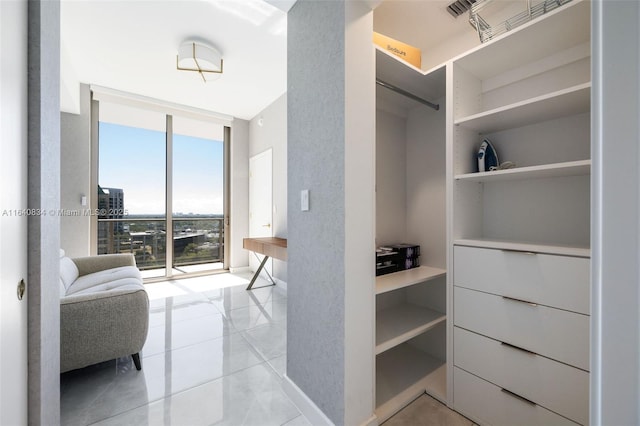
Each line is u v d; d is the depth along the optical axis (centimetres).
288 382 158
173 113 414
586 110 132
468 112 160
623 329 39
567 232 141
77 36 245
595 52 42
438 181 199
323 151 134
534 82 152
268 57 279
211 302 322
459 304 148
